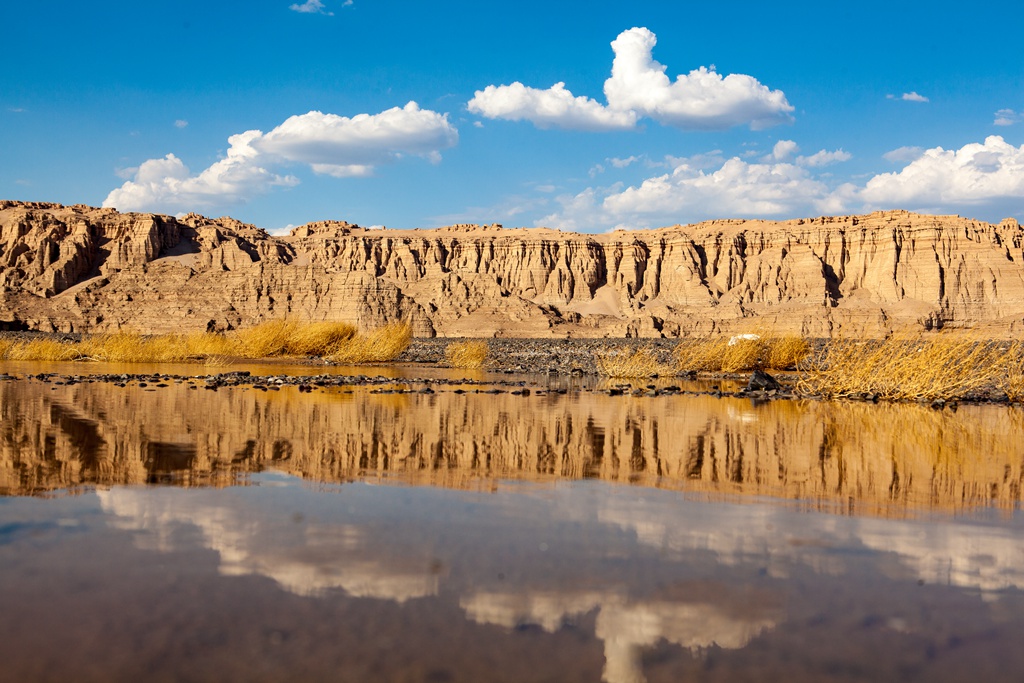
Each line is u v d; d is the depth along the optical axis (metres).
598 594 4.30
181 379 24.39
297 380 23.89
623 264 192.00
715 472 8.54
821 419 14.93
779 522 6.10
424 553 5.02
